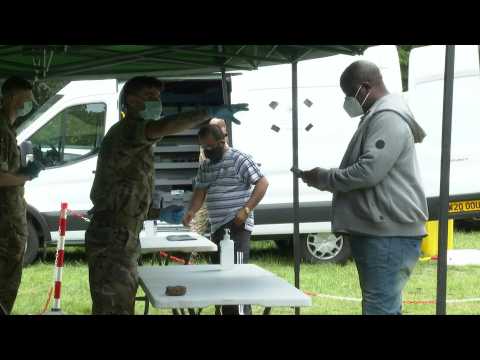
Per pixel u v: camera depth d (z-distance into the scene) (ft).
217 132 20.47
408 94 38.50
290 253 39.88
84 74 21.63
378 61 36.35
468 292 30.17
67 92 35.32
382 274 13.96
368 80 14.14
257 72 35.42
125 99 14.29
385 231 13.88
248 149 35.14
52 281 31.94
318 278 33.12
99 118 35.17
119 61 18.80
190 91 35.60
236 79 35.35
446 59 13.29
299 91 35.60
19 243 18.93
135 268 14.33
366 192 13.92
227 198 20.54
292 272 34.55
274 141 35.32
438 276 13.67
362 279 14.25
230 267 15.93
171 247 19.27
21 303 27.30
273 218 35.09
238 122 13.66
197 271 15.55
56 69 19.80
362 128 14.05
